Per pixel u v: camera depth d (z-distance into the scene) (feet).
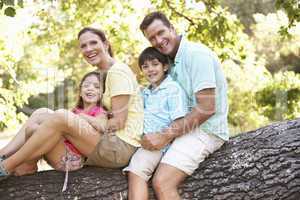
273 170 10.57
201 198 10.66
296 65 26.99
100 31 11.58
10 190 10.57
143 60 11.26
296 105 21.36
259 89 22.17
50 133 10.21
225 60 21.02
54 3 21.94
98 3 22.13
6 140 27.73
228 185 10.66
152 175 10.84
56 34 22.31
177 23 21.02
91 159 10.91
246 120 21.68
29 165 10.84
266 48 26.16
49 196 10.55
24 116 21.03
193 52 10.80
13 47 21.49
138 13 22.35
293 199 10.52
